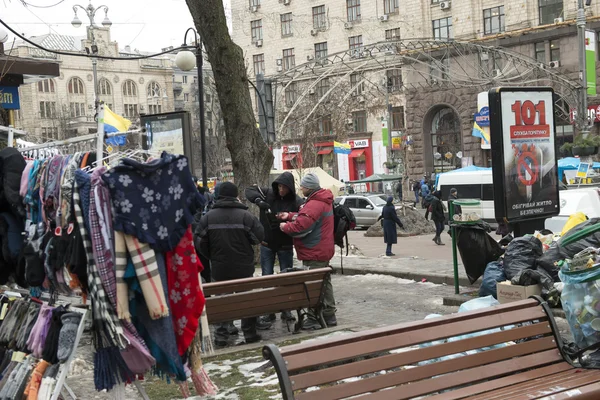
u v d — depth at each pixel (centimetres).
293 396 361
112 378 434
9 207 541
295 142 4488
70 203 445
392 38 5438
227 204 780
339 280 1334
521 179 1001
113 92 9319
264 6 6278
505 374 450
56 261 468
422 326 424
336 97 4541
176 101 10156
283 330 855
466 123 4672
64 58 8762
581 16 2688
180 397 583
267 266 983
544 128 1033
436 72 4819
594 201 1408
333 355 382
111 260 426
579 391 411
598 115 4125
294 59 6112
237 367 666
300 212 823
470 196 2666
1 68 1190
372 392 393
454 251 1025
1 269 555
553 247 862
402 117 5238
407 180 5009
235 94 1461
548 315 489
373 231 2562
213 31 1435
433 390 412
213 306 724
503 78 3512
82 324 455
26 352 498
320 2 5897
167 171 436
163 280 437
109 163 489
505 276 911
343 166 5672
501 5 4678
